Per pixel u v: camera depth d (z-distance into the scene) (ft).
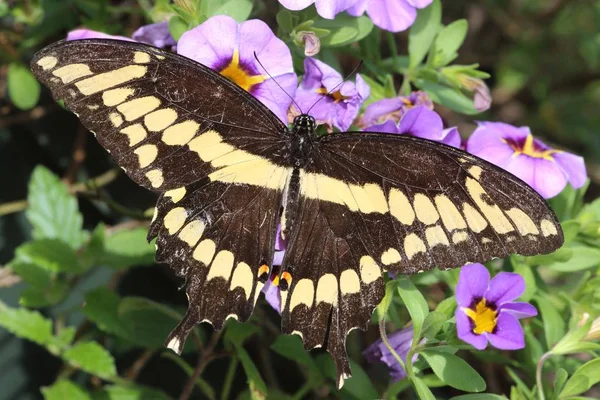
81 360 2.56
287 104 2.40
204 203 2.36
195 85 2.33
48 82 2.29
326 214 2.36
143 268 2.71
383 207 2.35
